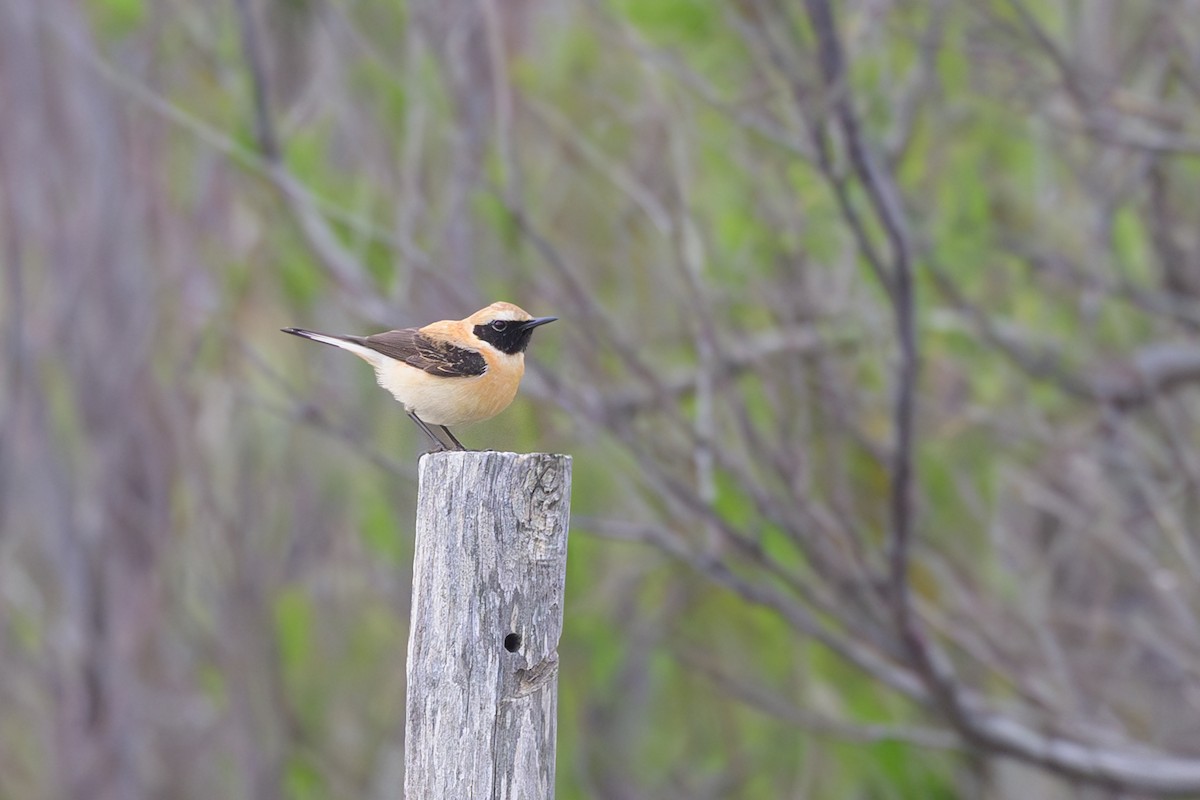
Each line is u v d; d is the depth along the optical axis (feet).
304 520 60.39
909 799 53.88
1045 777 55.42
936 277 45.39
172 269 56.24
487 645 22.17
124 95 54.08
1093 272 48.24
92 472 60.70
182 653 65.87
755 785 57.98
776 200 44.27
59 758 64.28
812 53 38.65
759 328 46.29
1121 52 49.49
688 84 43.37
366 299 44.98
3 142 58.49
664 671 57.57
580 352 43.47
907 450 39.11
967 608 47.09
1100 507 48.42
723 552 47.14
